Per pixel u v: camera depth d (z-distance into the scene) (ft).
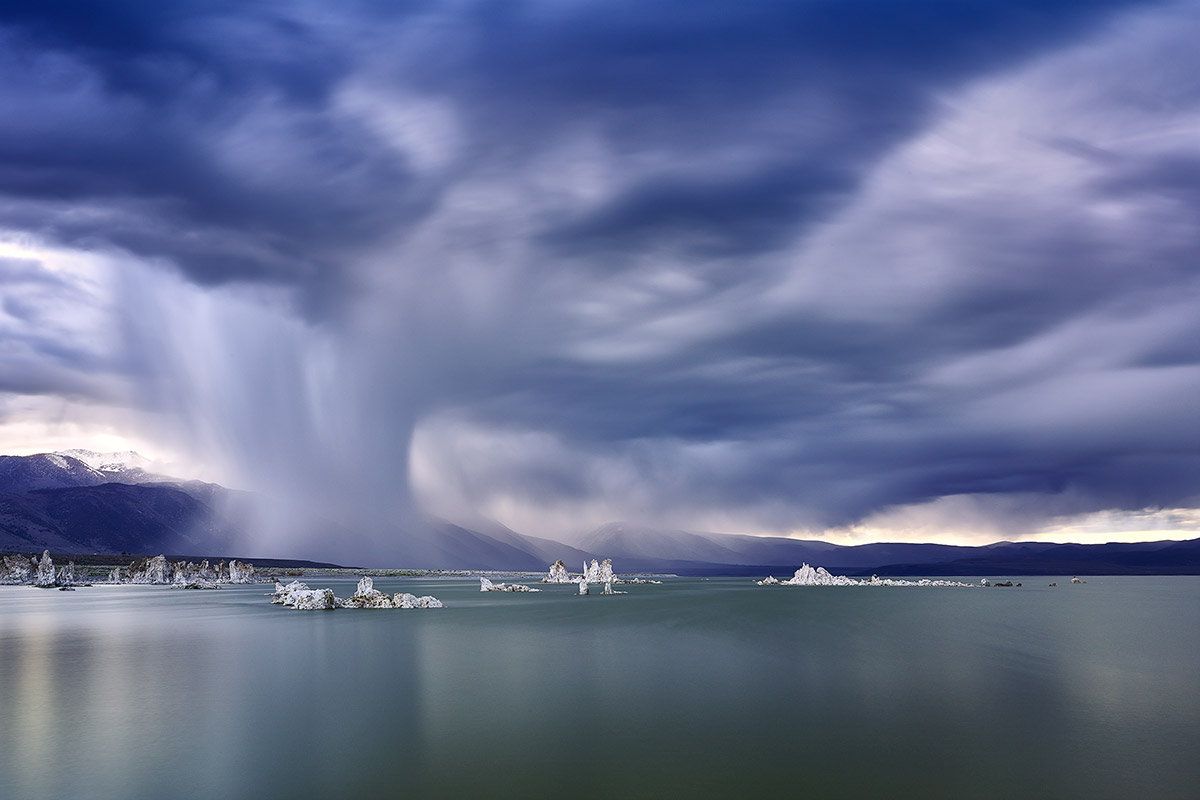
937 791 67.67
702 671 129.08
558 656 147.23
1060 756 78.23
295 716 95.14
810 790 67.67
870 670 130.62
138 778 71.05
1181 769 74.08
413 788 67.87
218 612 269.23
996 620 241.14
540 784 68.90
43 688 114.73
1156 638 186.80
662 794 66.39
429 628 204.13
